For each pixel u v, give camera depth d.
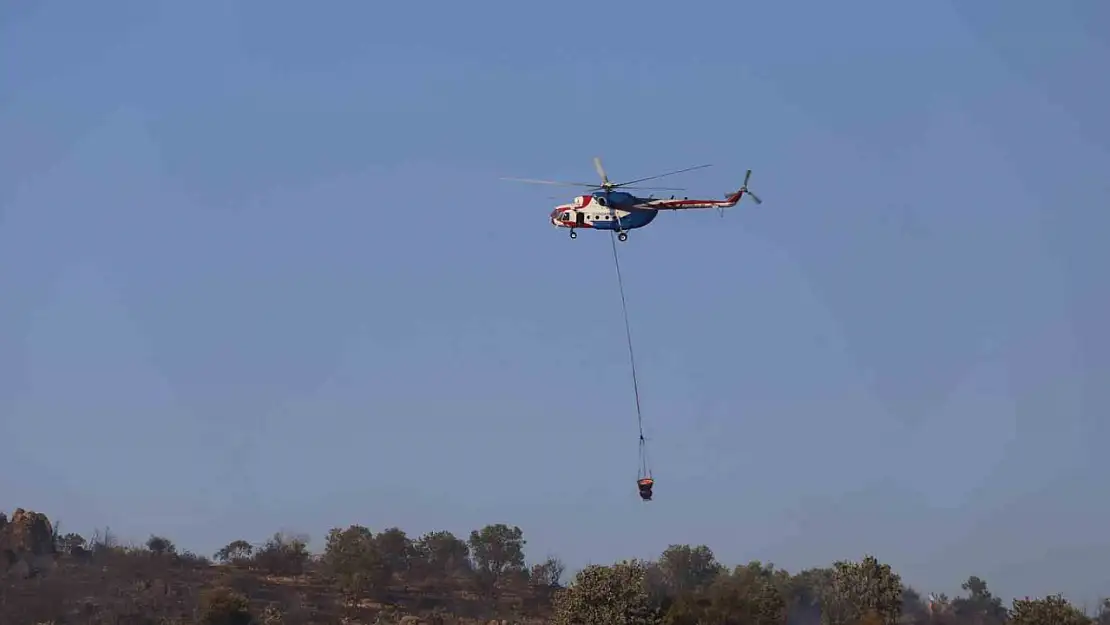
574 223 104.50
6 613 148.62
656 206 104.44
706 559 179.62
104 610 154.12
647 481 103.62
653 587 152.88
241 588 175.12
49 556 181.75
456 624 165.75
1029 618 128.12
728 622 135.50
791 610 161.00
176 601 163.12
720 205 104.25
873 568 143.75
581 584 130.12
